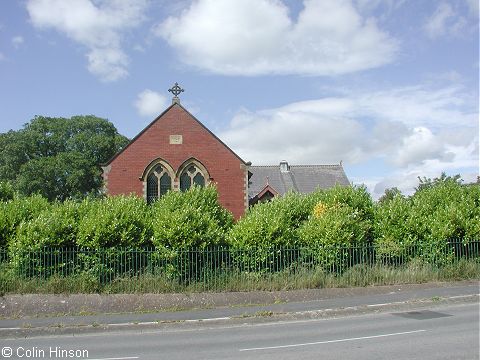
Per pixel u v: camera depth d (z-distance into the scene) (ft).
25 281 55.11
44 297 52.44
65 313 50.16
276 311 50.01
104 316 48.62
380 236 73.46
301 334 40.01
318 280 61.46
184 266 60.03
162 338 40.19
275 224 64.28
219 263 61.62
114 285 56.70
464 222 72.08
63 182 189.37
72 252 58.39
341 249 65.87
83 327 43.98
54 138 196.24
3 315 48.98
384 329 40.96
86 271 57.72
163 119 122.31
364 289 61.00
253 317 48.03
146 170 119.55
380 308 52.37
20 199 73.05
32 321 45.98
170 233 60.13
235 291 58.44
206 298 55.36
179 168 120.26
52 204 75.87
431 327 40.96
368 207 79.36
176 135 121.80
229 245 64.08
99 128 207.10
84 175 187.52
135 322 45.55
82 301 52.47
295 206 80.43
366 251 67.92
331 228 67.00
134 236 61.05
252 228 63.72
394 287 62.54
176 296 55.21
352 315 50.26
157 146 120.88
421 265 68.39
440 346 33.12
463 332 38.19
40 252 57.36
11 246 58.13
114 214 61.11
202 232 62.08
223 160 122.11
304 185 168.25
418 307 53.36
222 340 38.42
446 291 59.88
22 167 180.96
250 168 173.78
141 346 36.68
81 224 60.64
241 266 62.49
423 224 71.87
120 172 119.14
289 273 62.39
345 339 37.06
